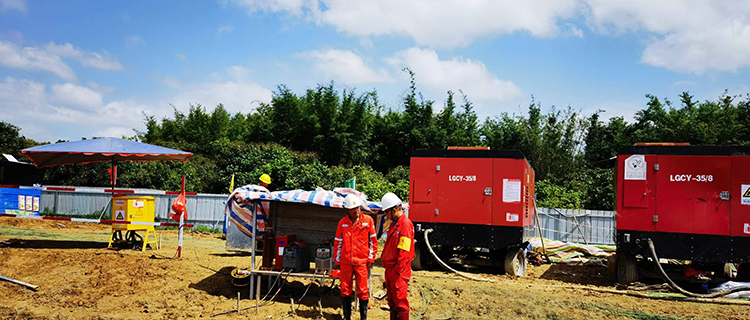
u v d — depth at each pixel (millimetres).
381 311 8008
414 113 30609
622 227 10359
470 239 11562
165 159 13047
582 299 9109
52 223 17203
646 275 10523
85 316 7309
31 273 8969
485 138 30125
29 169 19875
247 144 28484
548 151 27688
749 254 9578
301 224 8609
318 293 8852
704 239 9859
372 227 7410
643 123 29375
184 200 10719
